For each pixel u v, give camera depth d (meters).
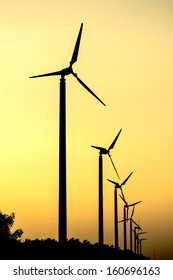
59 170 48.34
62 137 48.62
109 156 75.44
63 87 50.00
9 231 177.62
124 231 118.06
